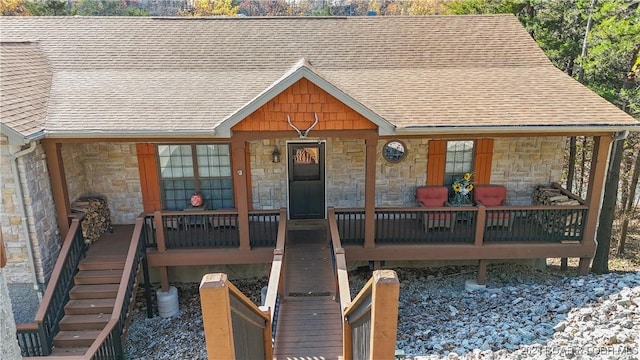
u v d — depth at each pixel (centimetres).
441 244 975
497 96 1014
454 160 1125
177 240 989
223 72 1082
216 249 953
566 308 851
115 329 767
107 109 919
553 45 1720
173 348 861
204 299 348
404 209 959
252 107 824
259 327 570
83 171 1050
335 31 1249
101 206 1034
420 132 884
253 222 1029
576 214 973
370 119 851
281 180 1111
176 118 898
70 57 1098
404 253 967
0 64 930
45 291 830
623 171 1602
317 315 767
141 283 1088
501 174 1128
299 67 809
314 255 968
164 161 1072
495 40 1241
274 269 750
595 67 1376
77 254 901
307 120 858
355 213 970
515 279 1081
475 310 922
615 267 1442
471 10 2206
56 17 1234
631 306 817
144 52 1138
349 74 1098
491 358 706
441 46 1212
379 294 380
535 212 1084
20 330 742
